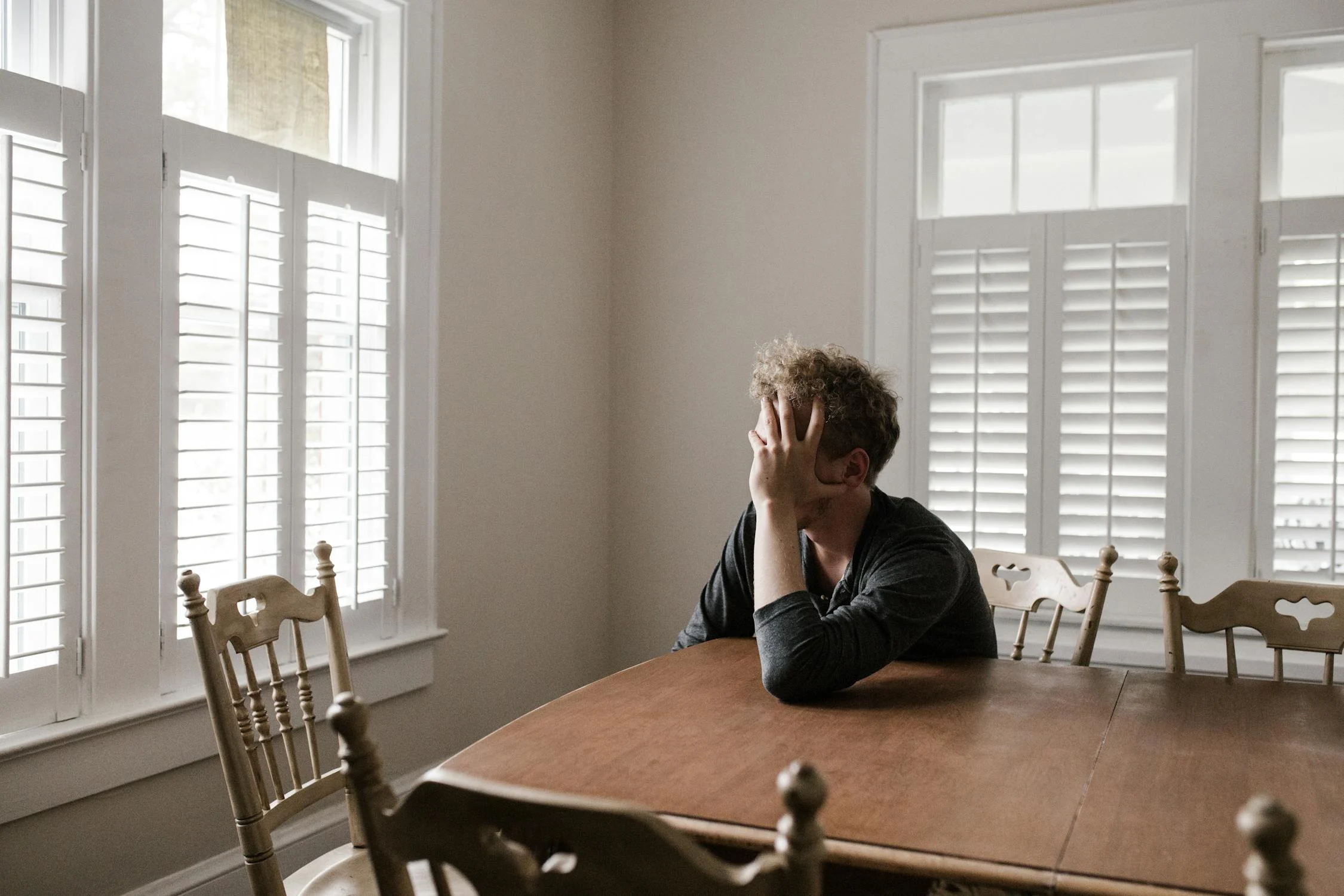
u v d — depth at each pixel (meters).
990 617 1.70
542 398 3.05
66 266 1.74
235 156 2.04
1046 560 1.99
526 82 2.95
